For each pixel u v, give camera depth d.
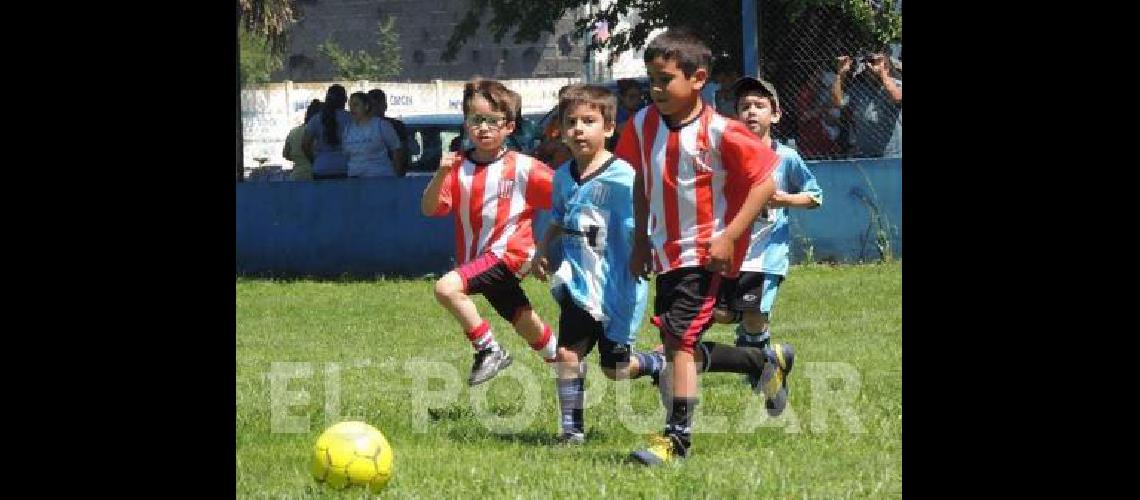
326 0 85.19
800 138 44.91
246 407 21.22
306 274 48.59
